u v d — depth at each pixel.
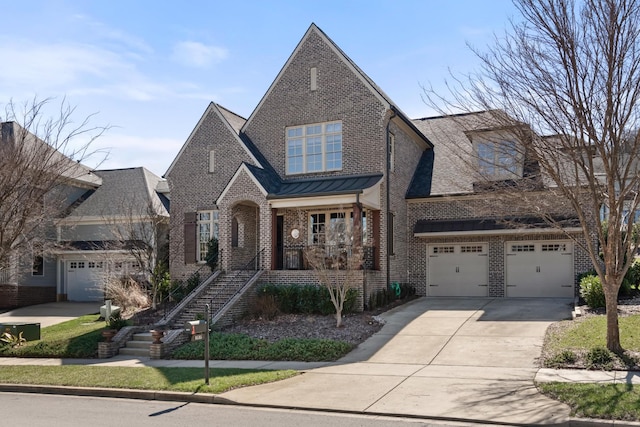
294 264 24.78
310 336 18.36
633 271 20.55
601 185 14.30
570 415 9.46
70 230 33.59
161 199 34.53
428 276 26.81
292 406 11.05
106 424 10.11
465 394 11.34
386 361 15.19
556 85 12.35
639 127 12.53
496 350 15.45
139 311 24.48
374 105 24.48
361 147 24.61
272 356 16.38
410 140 28.00
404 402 10.95
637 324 15.38
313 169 25.61
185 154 27.92
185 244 27.41
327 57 25.64
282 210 25.81
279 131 26.41
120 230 28.61
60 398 12.96
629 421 9.03
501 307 21.89
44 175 17.34
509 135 14.04
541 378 12.22
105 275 28.00
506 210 15.74
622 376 11.98
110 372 15.04
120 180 35.84
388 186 24.50
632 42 11.91
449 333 17.86
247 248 26.31
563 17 12.23
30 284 32.16
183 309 21.66
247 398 11.72
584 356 13.55
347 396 11.61
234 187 24.12
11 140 16.78
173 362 16.64
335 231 21.44
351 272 20.22
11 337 20.34
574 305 20.91
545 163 12.88
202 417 10.52
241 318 21.45
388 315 21.44
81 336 19.98
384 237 24.11
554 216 22.97
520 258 25.38
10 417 10.88
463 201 24.97
